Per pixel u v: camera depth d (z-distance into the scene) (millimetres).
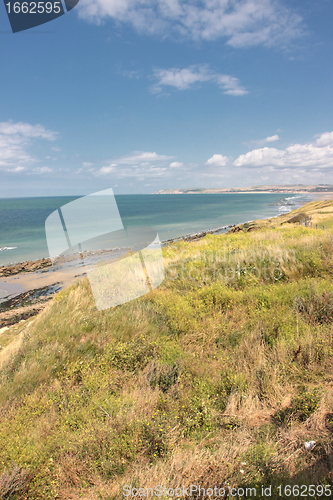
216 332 4605
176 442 2719
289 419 2744
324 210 42969
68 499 2262
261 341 4152
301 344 3672
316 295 4836
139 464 2457
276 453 2334
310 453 2303
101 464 2516
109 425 2902
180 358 3967
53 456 2699
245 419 2844
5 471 2430
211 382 3465
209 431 2830
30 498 2322
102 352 4598
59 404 3479
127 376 3895
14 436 2994
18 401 3686
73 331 5113
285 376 3348
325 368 3338
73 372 4168
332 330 3959
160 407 3170
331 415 2625
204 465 2287
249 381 3377
